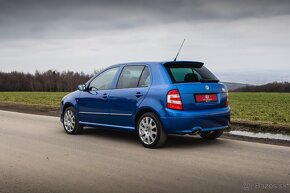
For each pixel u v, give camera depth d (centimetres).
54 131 1139
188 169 657
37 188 548
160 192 527
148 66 888
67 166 683
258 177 603
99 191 532
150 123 850
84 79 10419
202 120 834
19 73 10694
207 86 862
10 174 627
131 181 582
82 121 1042
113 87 955
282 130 1109
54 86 10350
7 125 1294
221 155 773
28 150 833
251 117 1644
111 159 740
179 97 817
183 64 883
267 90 9625
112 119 946
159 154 787
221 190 534
